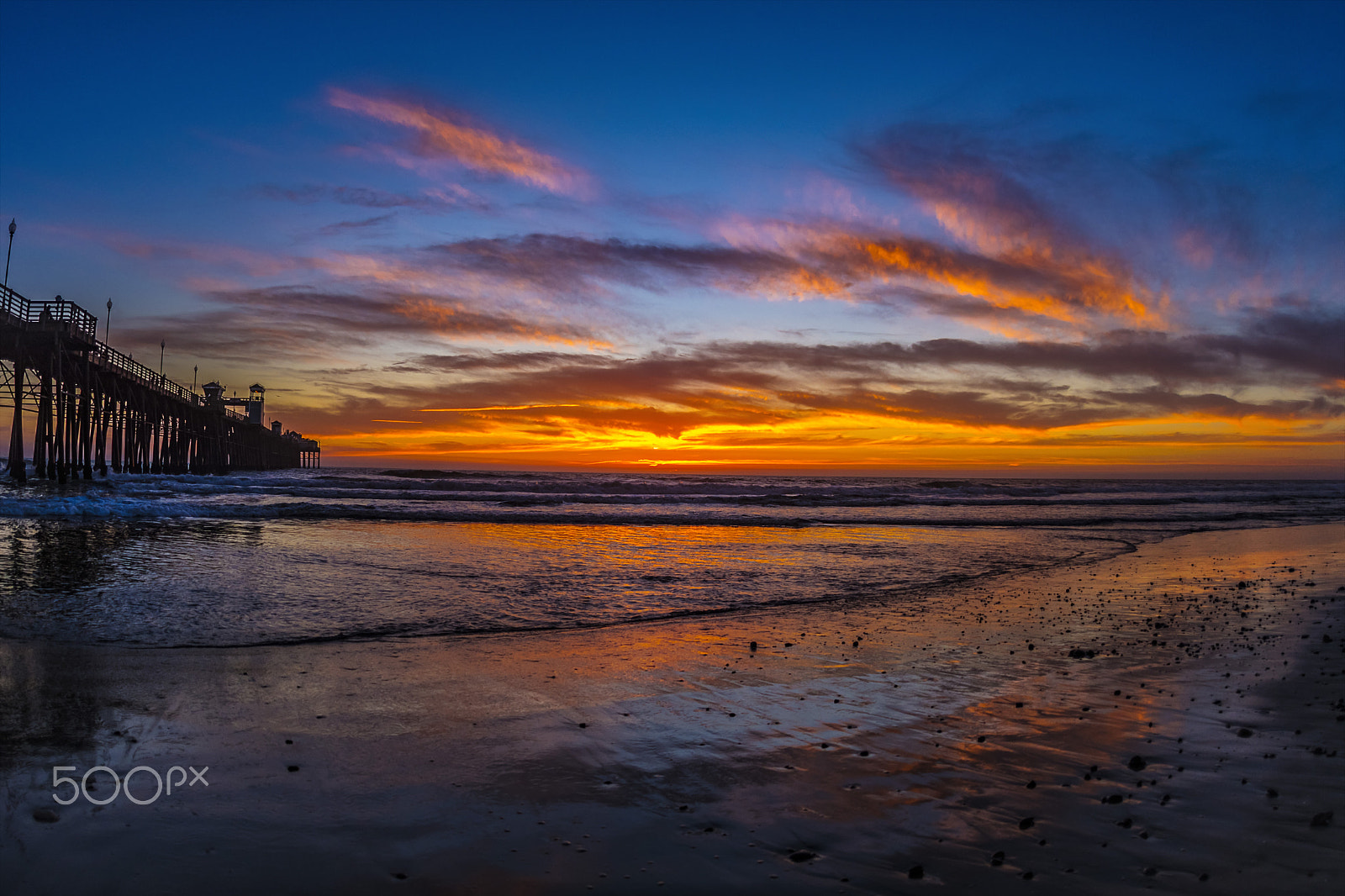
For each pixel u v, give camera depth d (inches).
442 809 147.6
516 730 198.5
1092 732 199.3
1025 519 1212.5
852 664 281.0
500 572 513.0
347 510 985.5
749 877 123.3
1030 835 138.1
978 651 304.5
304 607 366.0
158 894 112.9
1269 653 295.7
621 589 461.4
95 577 423.5
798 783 164.2
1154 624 367.9
